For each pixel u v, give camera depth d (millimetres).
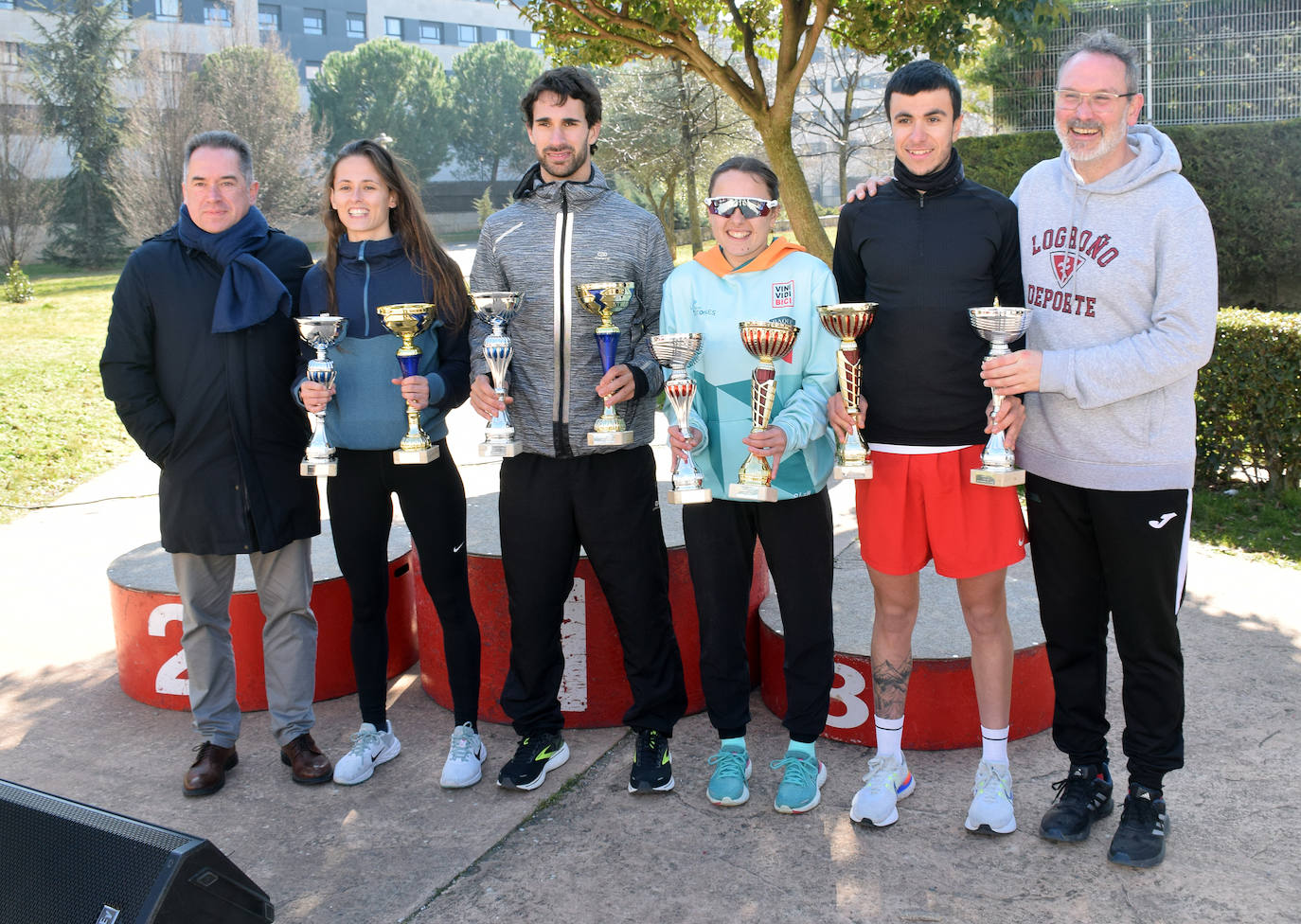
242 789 3154
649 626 3049
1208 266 2402
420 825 2910
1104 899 2443
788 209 9578
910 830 2779
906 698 3188
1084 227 2516
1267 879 2492
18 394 10102
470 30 65938
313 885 2625
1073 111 2428
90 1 37312
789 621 2910
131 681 3797
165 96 31422
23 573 5434
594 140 3012
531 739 3113
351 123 53281
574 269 2939
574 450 2953
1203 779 2971
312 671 3240
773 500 2645
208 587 3143
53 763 3336
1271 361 5742
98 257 36844
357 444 3064
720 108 23641
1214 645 3967
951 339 2617
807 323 2820
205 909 1775
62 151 42031
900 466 2697
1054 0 8234
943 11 8328
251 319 2961
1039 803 2895
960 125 2619
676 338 2625
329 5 60125
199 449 3020
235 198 3041
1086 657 2748
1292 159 11844
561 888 2582
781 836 2781
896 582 2768
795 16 8883
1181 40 12484
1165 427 2502
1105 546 2586
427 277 3119
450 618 3189
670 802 2988
